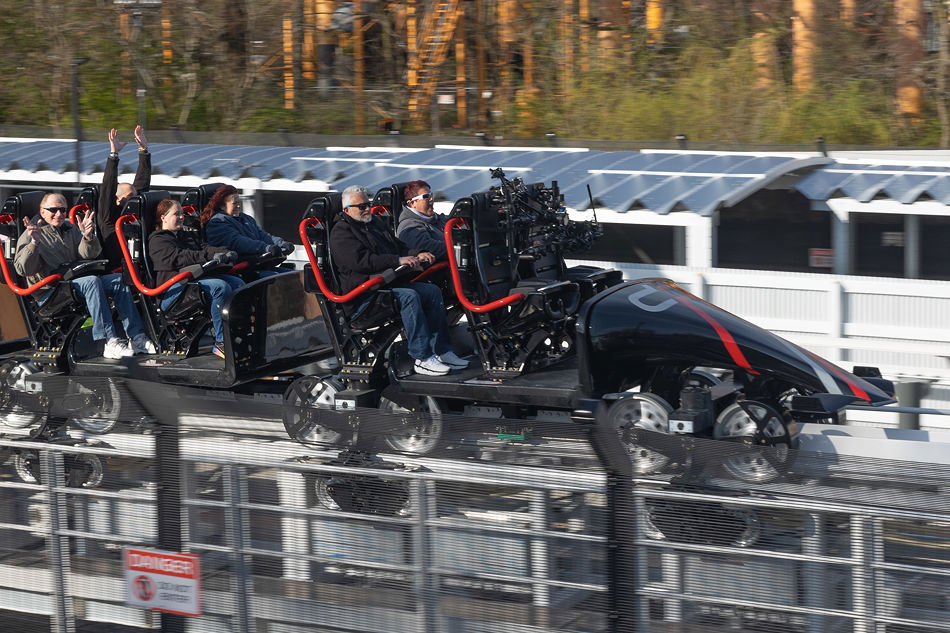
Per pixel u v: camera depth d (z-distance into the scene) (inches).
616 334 1027.3
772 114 2246.6
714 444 651.5
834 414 976.9
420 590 726.5
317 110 2778.1
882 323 1370.6
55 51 2938.0
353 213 1125.1
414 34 2763.3
